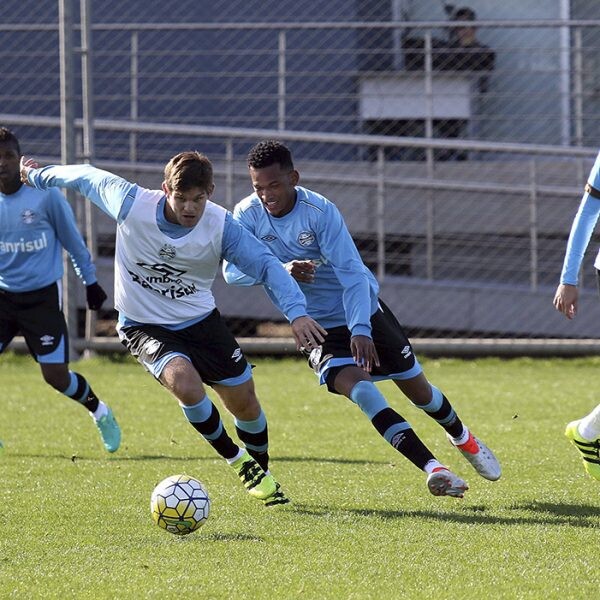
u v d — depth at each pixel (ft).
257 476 54.39
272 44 137.49
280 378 106.01
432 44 134.31
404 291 123.34
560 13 136.26
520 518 51.37
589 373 110.11
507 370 112.27
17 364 114.01
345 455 69.41
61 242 73.72
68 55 110.93
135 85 129.49
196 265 52.95
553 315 122.21
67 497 56.90
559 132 134.10
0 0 138.51
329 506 54.65
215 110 138.62
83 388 70.44
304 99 133.49
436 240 128.16
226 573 42.24
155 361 53.78
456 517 51.72
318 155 137.39
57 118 132.36
